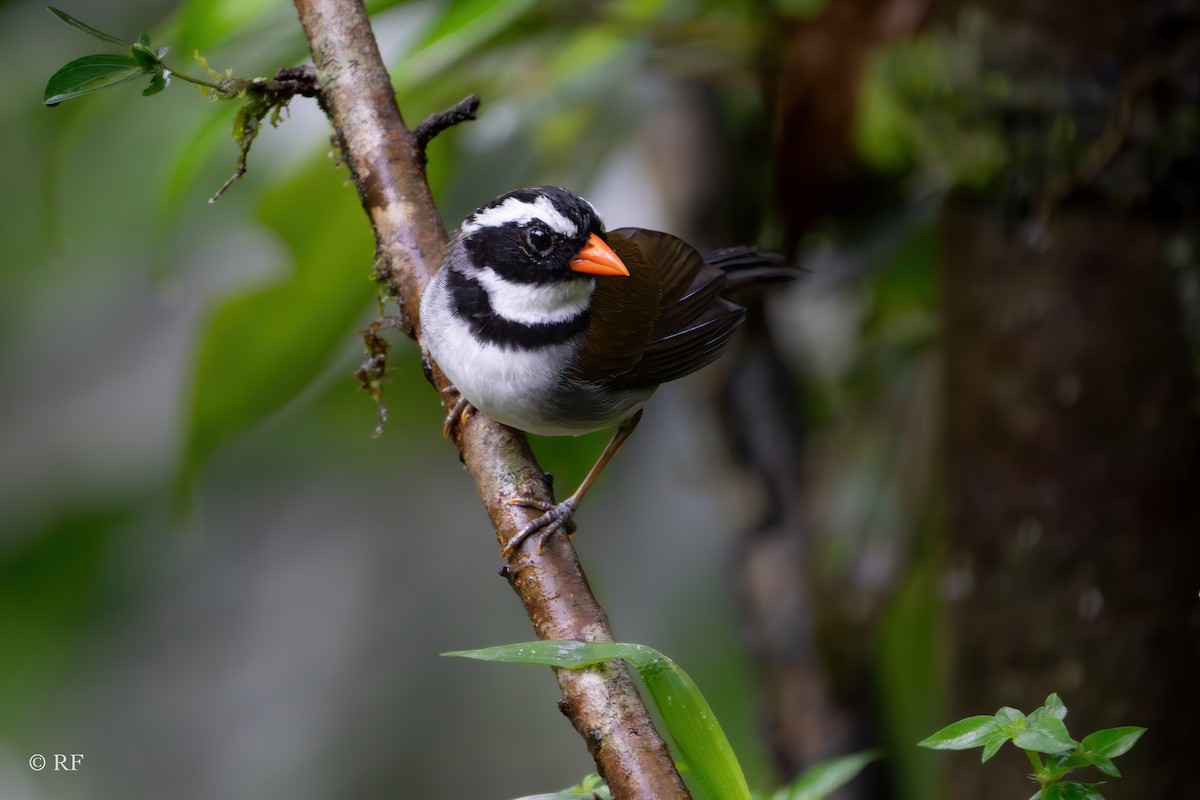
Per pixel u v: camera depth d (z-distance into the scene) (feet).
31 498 44.96
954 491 24.72
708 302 25.27
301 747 47.24
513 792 46.44
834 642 30.53
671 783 14.56
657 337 24.30
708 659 41.63
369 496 49.44
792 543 31.63
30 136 36.17
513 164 28.50
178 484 28.66
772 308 32.07
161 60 16.85
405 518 49.70
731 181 32.91
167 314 45.27
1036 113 22.70
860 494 31.04
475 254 23.35
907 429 30.63
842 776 17.06
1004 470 23.72
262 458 44.27
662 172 33.06
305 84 20.16
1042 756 22.84
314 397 33.73
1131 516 22.72
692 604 42.65
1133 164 22.22
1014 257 23.34
